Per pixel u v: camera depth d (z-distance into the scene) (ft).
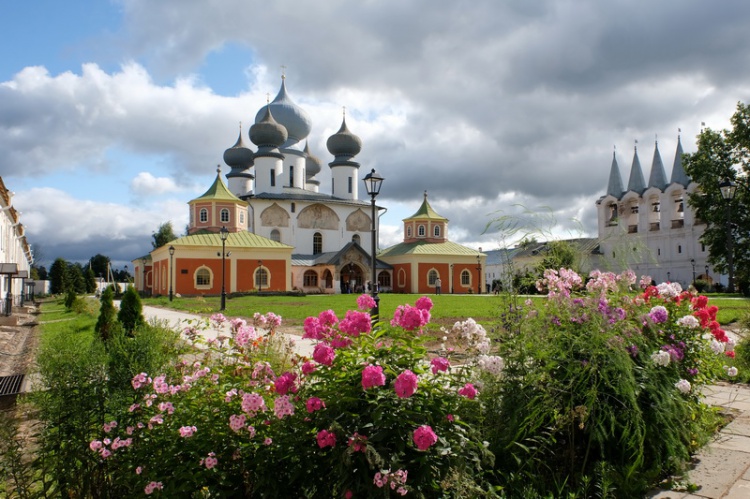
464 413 13.51
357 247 183.11
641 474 15.33
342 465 11.12
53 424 13.69
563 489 14.48
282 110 217.36
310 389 12.91
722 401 24.95
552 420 15.20
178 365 17.63
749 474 16.25
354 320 13.33
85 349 15.78
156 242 299.99
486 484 13.58
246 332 16.56
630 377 14.89
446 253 191.52
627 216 223.71
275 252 158.20
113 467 13.19
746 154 127.03
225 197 168.86
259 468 12.16
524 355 16.07
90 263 340.18
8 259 134.31
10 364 41.14
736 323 51.01
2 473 13.30
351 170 213.87
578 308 16.60
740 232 128.16
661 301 20.07
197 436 12.71
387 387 12.46
